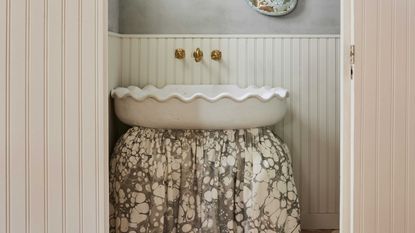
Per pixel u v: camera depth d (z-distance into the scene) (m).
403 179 1.83
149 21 3.25
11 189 1.63
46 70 1.64
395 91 1.81
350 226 1.85
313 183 3.25
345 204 1.85
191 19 3.24
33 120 1.64
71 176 1.69
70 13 1.66
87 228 1.72
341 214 1.86
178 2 3.24
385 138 1.82
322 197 3.26
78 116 1.69
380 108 1.80
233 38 3.23
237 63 3.24
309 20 3.22
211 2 3.24
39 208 1.67
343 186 1.85
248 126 2.73
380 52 1.79
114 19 3.10
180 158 2.68
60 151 1.68
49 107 1.66
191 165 2.68
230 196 2.63
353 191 1.82
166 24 3.24
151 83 3.24
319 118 3.23
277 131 3.23
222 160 2.67
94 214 1.72
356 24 1.78
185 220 2.64
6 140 1.61
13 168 1.63
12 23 1.60
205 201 2.63
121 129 3.19
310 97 3.22
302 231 3.23
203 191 2.64
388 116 1.81
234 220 2.66
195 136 2.73
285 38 3.22
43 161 1.66
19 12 1.61
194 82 3.25
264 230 2.60
